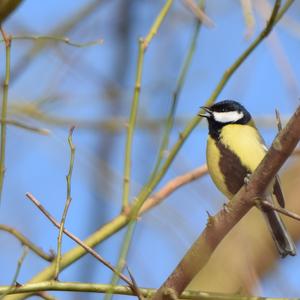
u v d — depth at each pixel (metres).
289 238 7.54
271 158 5.33
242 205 5.54
